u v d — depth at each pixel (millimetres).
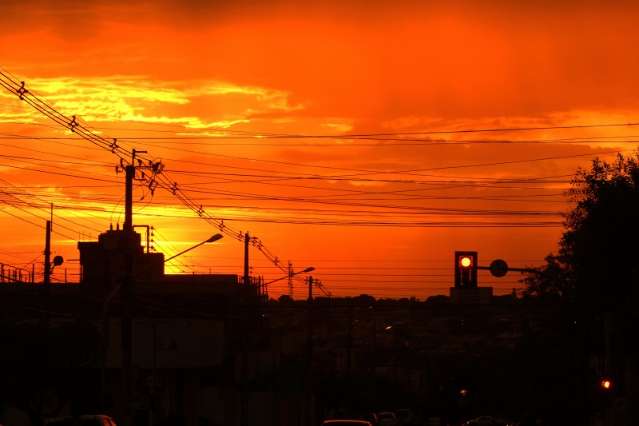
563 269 124688
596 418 124750
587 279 90750
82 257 161750
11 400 86688
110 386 123438
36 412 88562
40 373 86688
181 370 151000
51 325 110938
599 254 87625
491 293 129750
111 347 127750
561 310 128375
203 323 142500
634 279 85188
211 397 158250
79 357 94312
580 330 121312
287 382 179000
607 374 92875
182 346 139250
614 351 98688
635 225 86000
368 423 92750
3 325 87500
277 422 169500
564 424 141250
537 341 147000
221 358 144750
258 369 174000
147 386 128625
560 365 139375
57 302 132000
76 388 95875
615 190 87625
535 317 146750
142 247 138875
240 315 165500
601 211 87562
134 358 137000
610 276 88375
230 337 160875
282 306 144500
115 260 140250
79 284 154750
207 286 174750
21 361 85500
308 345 163875
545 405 142875
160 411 138375
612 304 91188
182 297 163375
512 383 190875
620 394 102375
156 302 148000
